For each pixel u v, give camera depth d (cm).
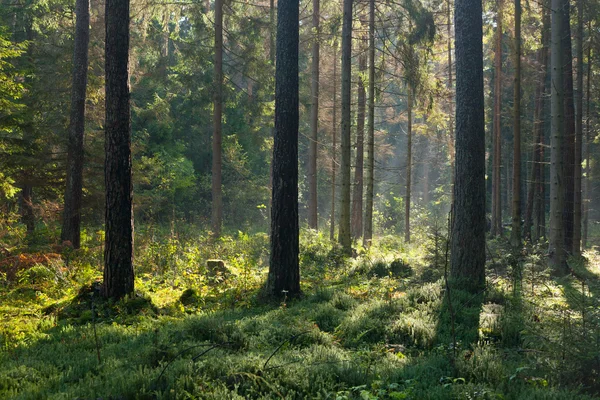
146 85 3092
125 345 729
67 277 1287
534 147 2609
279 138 1131
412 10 1812
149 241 1734
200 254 1612
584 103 2764
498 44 2491
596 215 4481
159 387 526
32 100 1938
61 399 497
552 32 1545
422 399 518
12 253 1416
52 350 702
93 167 1983
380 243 2447
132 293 1048
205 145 3956
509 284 1166
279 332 781
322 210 4628
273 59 2612
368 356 689
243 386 540
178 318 963
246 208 3819
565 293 682
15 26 2397
